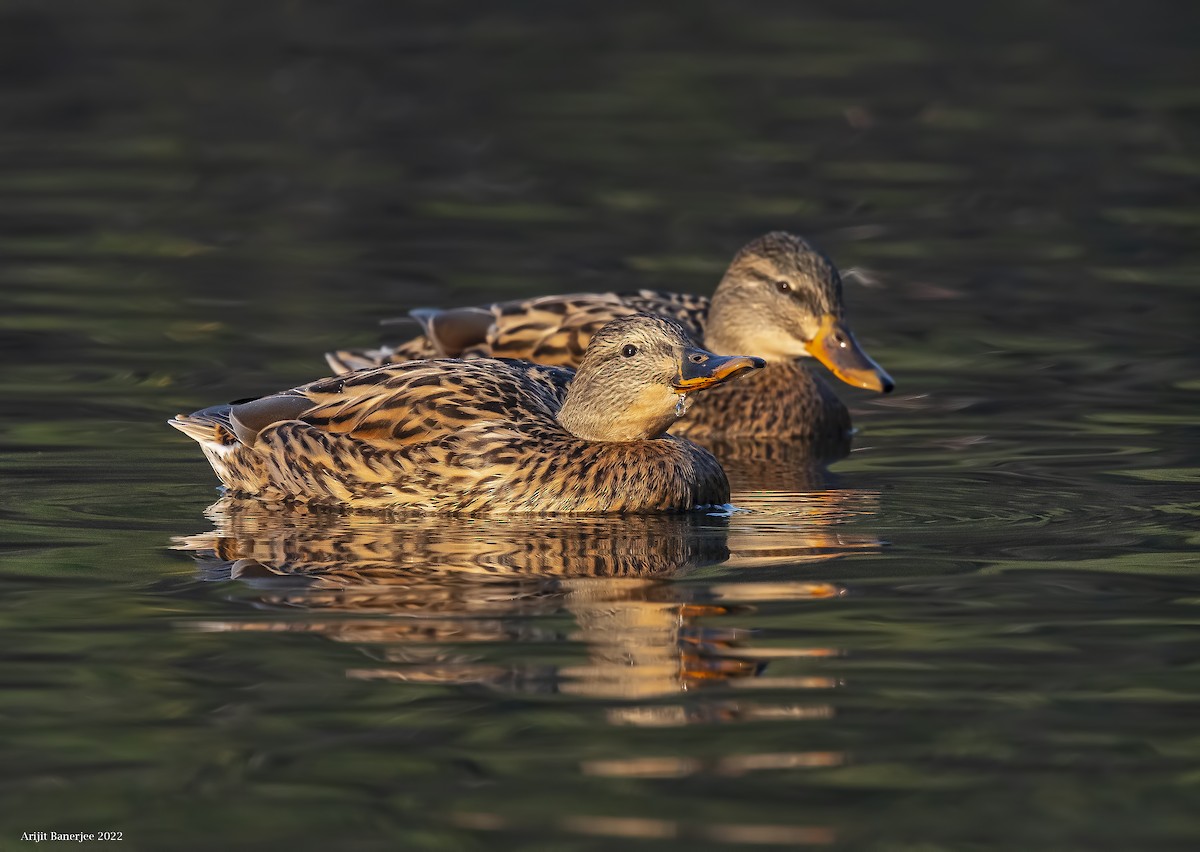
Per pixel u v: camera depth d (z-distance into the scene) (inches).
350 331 768.9
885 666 378.3
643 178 1102.4
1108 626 403.2
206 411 559.8
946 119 1261.1
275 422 541.0
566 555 469.1
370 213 1013.8
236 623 406.6
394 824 308.2
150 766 331.3
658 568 455.2
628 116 1272.1
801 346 684.7
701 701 359.6
